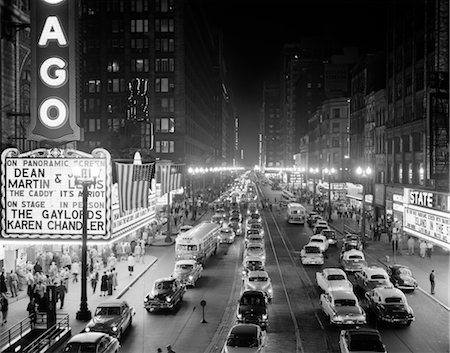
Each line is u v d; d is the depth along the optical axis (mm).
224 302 35500
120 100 120500
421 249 52719
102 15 124562
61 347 25203
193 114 142125
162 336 27984
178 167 100688
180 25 123688
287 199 126938
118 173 34938
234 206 98938
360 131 99625
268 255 54750
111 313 28094
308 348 25922
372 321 30828
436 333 28531
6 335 26109
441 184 52969
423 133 61375
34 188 33125
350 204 104562
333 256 54625
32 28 35812
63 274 37250
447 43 57375
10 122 38938
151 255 54188
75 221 33094
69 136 35625
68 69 35656
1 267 36656
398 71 74250
